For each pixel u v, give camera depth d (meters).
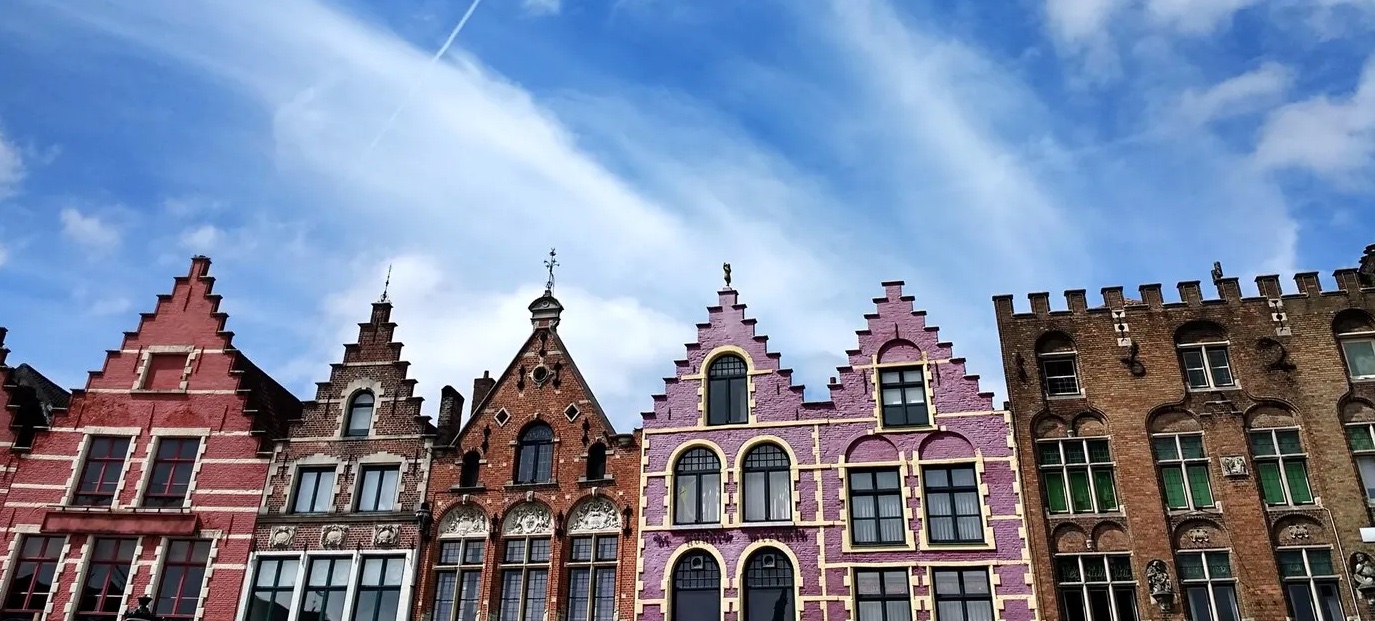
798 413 27.19
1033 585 23.77
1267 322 26.44
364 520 27.31
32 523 27.80
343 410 29.11
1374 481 24.17
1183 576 23.64
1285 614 22.77
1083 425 25.83
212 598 26.52
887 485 25.88
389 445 28.45
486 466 27.78
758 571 25.25
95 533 27.59
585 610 25.58
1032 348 27.03
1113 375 26.30
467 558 26.75
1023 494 24.97
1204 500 24.53
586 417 28.03
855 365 27.64
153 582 26.81
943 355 27.36
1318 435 24.77
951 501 25.38
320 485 28.19
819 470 26.23
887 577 24.64
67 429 29.30
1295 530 23.77
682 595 25.30
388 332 30.41
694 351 28.80
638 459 27.23
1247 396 25.56
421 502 27.44
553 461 27.52
